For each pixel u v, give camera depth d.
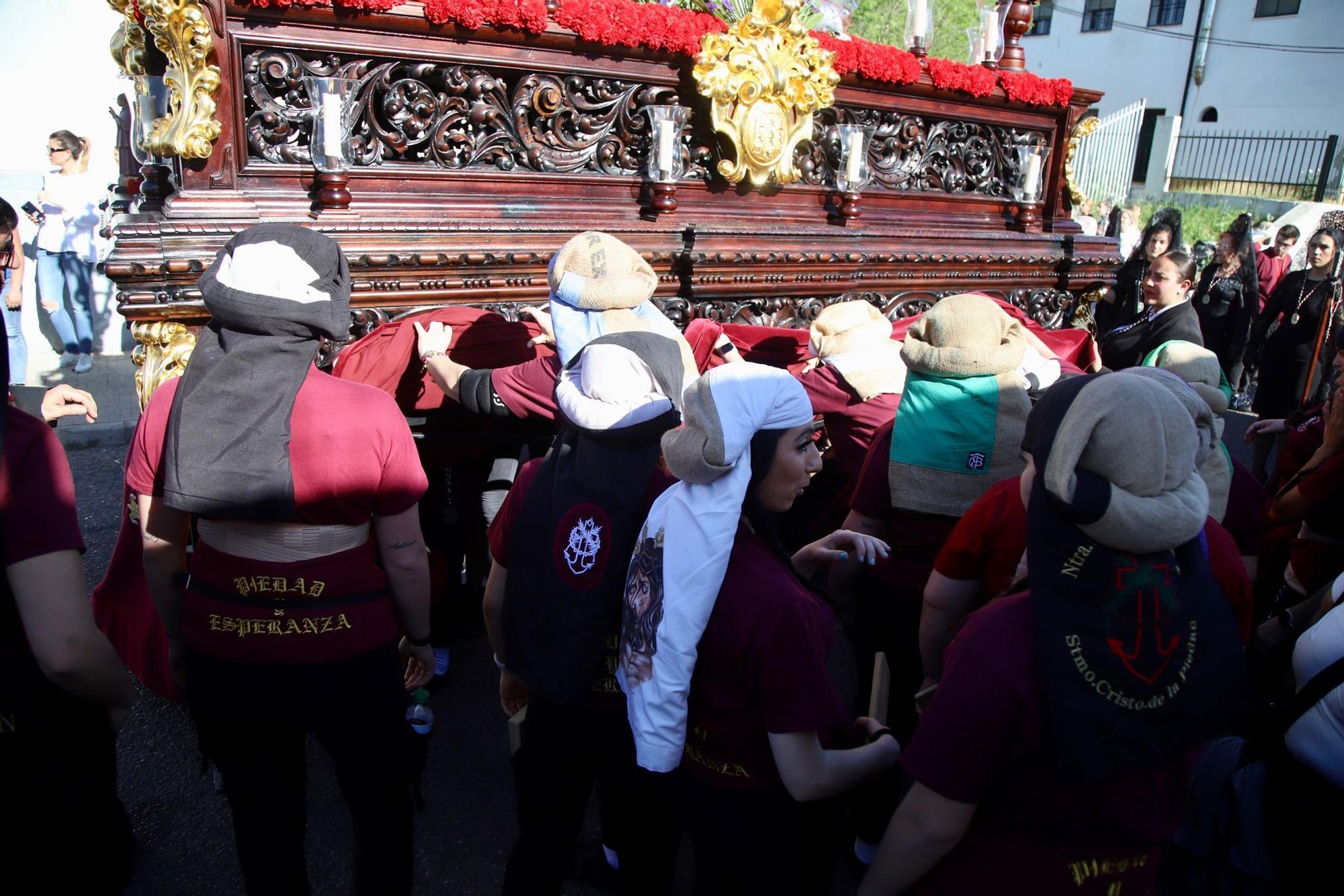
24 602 1.44
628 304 2.54
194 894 2.38
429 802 2.74
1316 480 2.58
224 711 1.86
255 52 2.72
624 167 3.51
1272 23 20.81
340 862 2.50
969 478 2.25
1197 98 22.19
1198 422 1.42
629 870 2.00
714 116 3.48
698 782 1.65
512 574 1.78
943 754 1.34
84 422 6.07
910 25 4.15
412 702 3.09
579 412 1.71
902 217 4.22
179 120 2.57
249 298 1.74
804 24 3.75
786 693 1.49
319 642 1.83
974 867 1.42
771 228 3.72
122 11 2.77
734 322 3.72
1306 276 5.96
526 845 1.89
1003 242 4.52
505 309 3.13
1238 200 16.55
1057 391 1.36
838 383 2.89
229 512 1.71
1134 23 22.97
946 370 2.25
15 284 6.51
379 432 1.83
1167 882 1.80
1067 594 1.28
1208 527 1.73
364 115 2.93
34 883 1.52
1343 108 20.09
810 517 3.59
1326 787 1.57
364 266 2.79
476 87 3.05
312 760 2.94
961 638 1.39
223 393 1.73
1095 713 1.25
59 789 1.52
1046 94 4.43
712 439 1.46
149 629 2.68
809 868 1.66
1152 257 5.71
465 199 3.10
